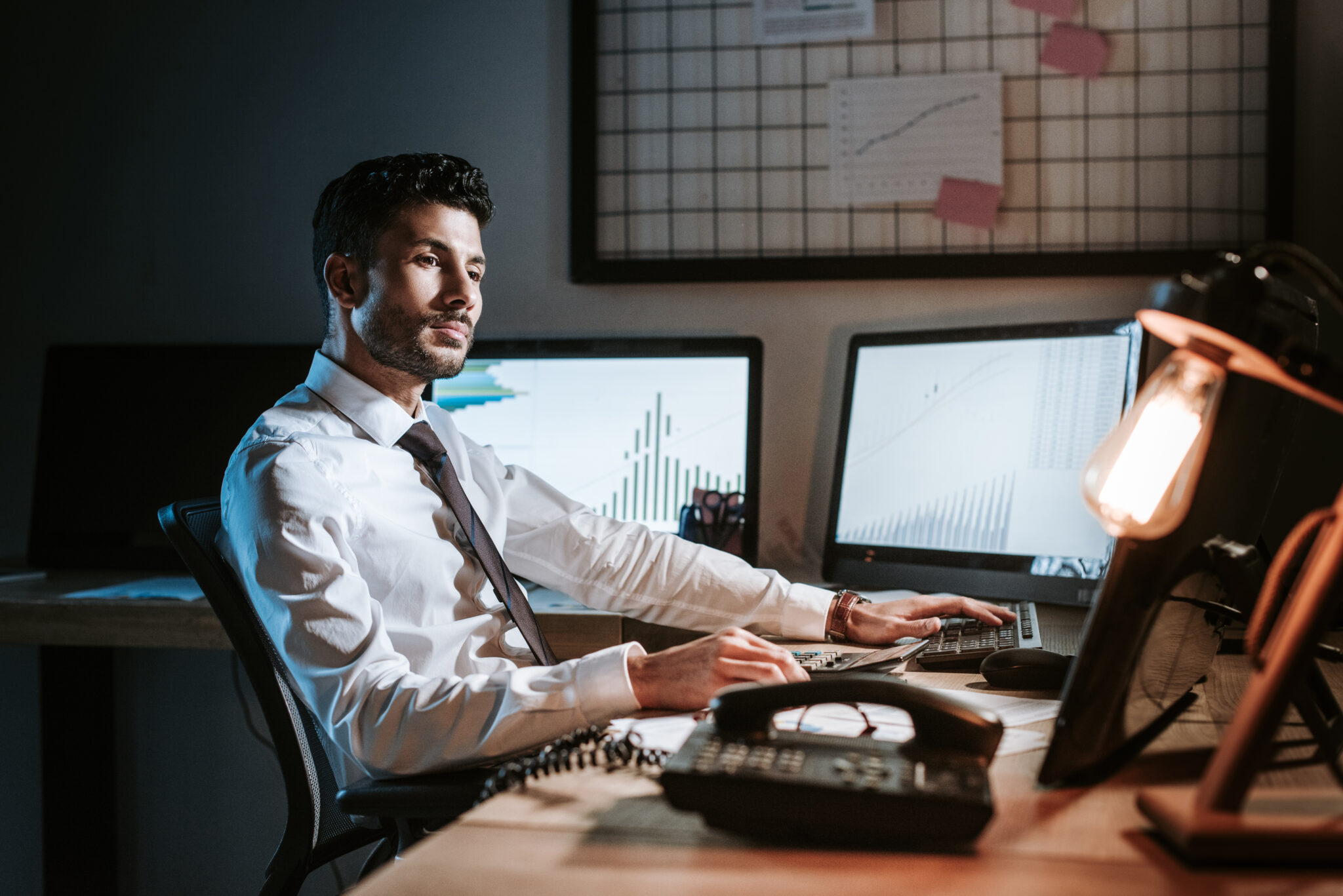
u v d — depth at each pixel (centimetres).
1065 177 161
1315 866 48
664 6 168
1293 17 154
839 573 155
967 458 143
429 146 176
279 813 182
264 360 168
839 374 168
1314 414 154
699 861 50
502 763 80
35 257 185
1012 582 134
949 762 56
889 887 47
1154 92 158
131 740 184
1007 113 162
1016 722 76
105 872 179
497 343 167
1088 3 159
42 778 176
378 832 109
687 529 161
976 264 162
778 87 167
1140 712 65
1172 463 59
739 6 167
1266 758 51
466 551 113
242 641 90
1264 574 70
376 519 103
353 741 82
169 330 182
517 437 166
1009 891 46
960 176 163
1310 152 158
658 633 130
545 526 131
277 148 179
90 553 165
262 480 95
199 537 92
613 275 170
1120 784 62
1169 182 158
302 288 179
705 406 162
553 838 54
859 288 168
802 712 79
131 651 184
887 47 164
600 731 72
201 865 184
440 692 82
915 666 101
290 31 178
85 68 183
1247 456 66
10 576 155
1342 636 106
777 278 167
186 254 182
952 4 162
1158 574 60
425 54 176
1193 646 72
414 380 117
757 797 53
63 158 184
